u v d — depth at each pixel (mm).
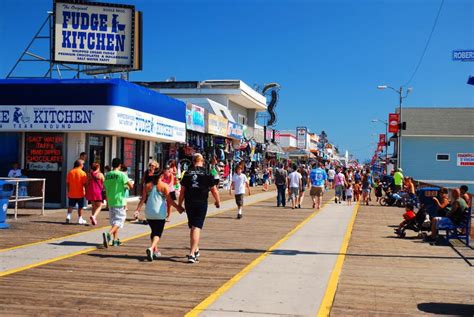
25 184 19297
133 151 23875
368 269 9672
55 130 19094
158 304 6965
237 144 40125
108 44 23688
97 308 6711
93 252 10711
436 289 8148
